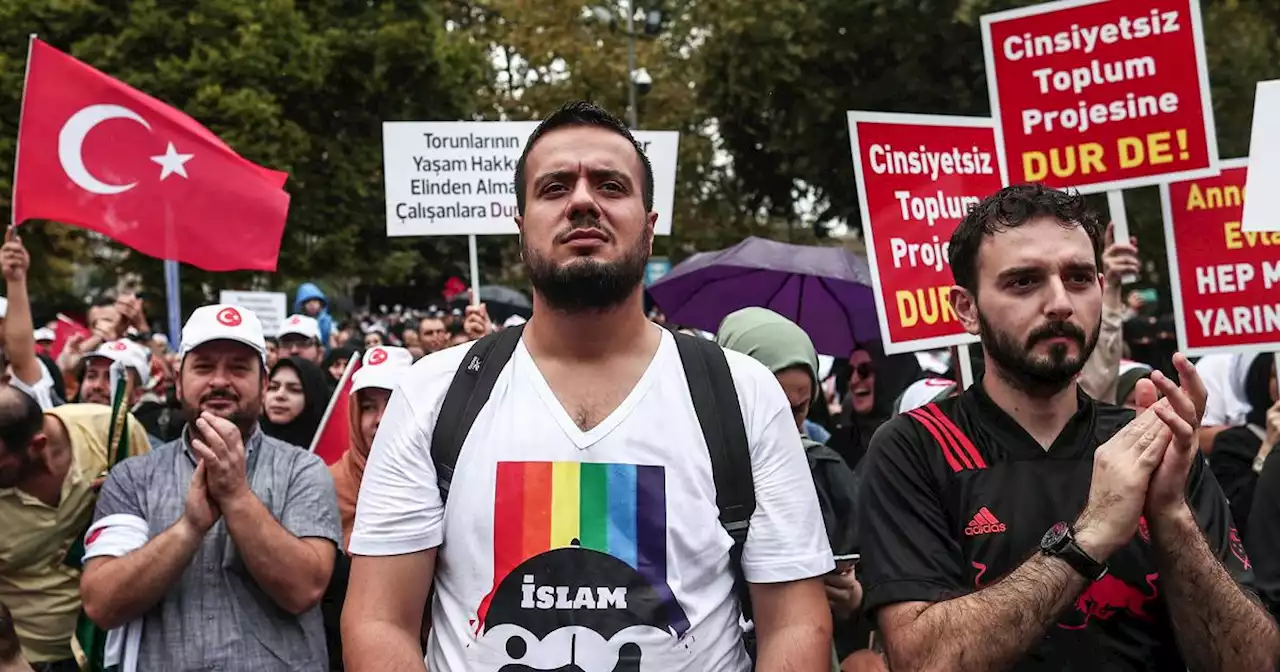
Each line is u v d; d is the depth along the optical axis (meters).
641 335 2.18
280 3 21.33
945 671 2.04
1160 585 2.15
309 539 3.30
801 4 17.78
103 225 5.49
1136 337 7.53
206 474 3.13
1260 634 2.07
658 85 23.62
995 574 2.18
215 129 20.08
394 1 22.91
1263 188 3.71
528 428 2.07
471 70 23.36
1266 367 4.37
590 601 1.99
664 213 6.20
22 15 20.14
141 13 20.53
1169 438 2.07
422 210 6.21
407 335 11.88
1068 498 2.20
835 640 3.31
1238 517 3.97
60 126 5.43
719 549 2.05
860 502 2.35
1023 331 2.24
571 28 23.98
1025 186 2.37
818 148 18.62
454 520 2.06
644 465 2.05
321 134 22.00
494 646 1.99
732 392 2.13
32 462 3.59
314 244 21.84
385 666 1.98
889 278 4.22
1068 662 2.13
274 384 5.30
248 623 3.20
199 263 5.64
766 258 6.63
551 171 2.13
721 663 2.04
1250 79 16.42
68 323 9.73
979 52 17.05
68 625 3.72
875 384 5.49
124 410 3.76
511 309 14.19
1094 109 4.32
